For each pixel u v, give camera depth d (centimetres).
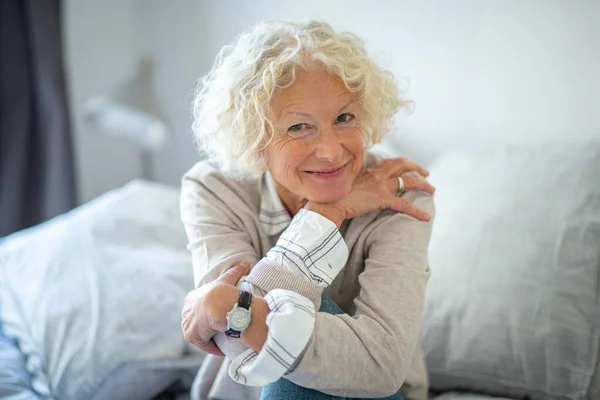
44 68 218
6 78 217
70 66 244
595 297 133
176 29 247
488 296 138
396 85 115
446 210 159
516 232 145
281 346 90
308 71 99
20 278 160
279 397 100
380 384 96
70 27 242
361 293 104
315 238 101
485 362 133
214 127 109
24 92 220
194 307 98
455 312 139
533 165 160
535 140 188
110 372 141
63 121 224
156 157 264
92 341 143
